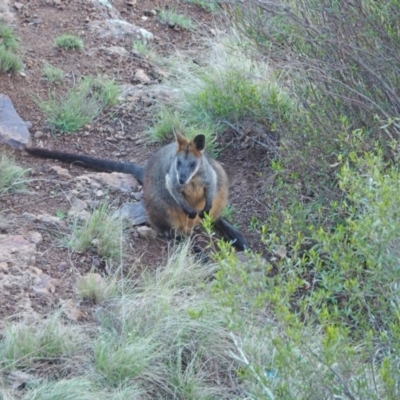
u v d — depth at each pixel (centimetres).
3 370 792
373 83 1051
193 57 1551
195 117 1332
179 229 1096
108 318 884
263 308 738
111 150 1303
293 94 1190
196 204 1099
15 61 1377
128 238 1060
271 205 1071
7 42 1427
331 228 980
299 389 677
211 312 850
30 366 808
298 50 1120
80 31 1554
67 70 1447
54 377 801
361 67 1050
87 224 1037
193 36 1638
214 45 1500
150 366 816
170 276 961
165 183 1072
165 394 803
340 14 1055
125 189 1173
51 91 1384
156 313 879
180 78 1467
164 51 1600
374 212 729
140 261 1023
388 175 823
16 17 1541
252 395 700
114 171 1214
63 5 1603
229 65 1371
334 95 1019
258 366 704
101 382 795
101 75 1458
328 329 638
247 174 1229
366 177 848
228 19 1502
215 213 1106
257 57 1204
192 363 823
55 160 1229
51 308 897
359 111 1056
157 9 1728
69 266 978
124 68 1495
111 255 1007
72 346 828
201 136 1059
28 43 1481
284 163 1104
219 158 1277
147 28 1659
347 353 657
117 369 803
